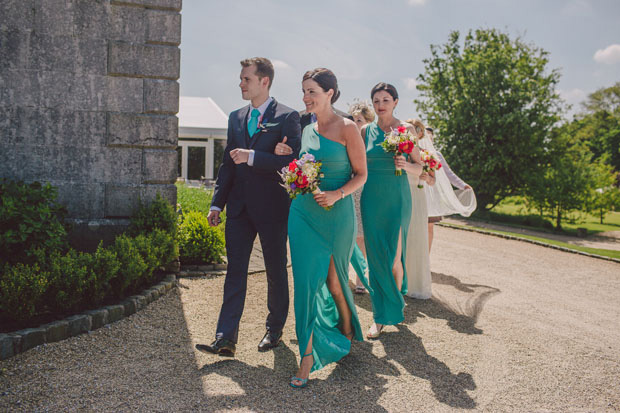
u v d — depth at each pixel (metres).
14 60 5.00
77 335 3.70
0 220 4.14
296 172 3.12
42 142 5.12
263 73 3.70
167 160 5.53
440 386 3.30
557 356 3.99
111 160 5.34
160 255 5.02
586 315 5.38
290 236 3.37
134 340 3.74
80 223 5.23
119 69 5.27
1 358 3.22
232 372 3.31
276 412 2.81
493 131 18.84
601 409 3.09
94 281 4.01
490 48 19.77
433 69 20.81
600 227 19.64
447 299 5.69
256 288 5.53
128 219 5.44
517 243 11.69
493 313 5.19
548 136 18.77
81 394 2.87
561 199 16.34
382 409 2.93
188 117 21.88
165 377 3.17
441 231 13.39
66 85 5.14
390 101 4.49
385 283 4.23
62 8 5.07
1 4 4.94
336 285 3.47
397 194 4.32
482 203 20.31
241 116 3.82
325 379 3.31
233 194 3.75
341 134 3.35
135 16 5.30
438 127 20.48
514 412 2.99
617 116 48.47
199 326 4.14
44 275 3.71
